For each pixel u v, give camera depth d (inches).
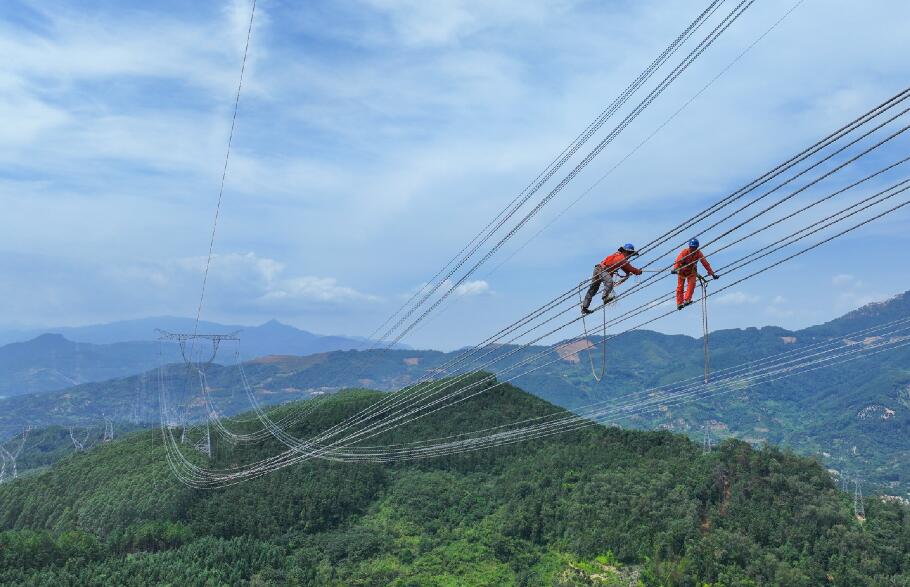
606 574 4431.6
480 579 4633.4
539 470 5777.6
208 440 6195.9
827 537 4286.4
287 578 4549.7
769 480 4763.8
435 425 6496.1
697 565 4212.6
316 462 6053.2
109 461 6309.1
